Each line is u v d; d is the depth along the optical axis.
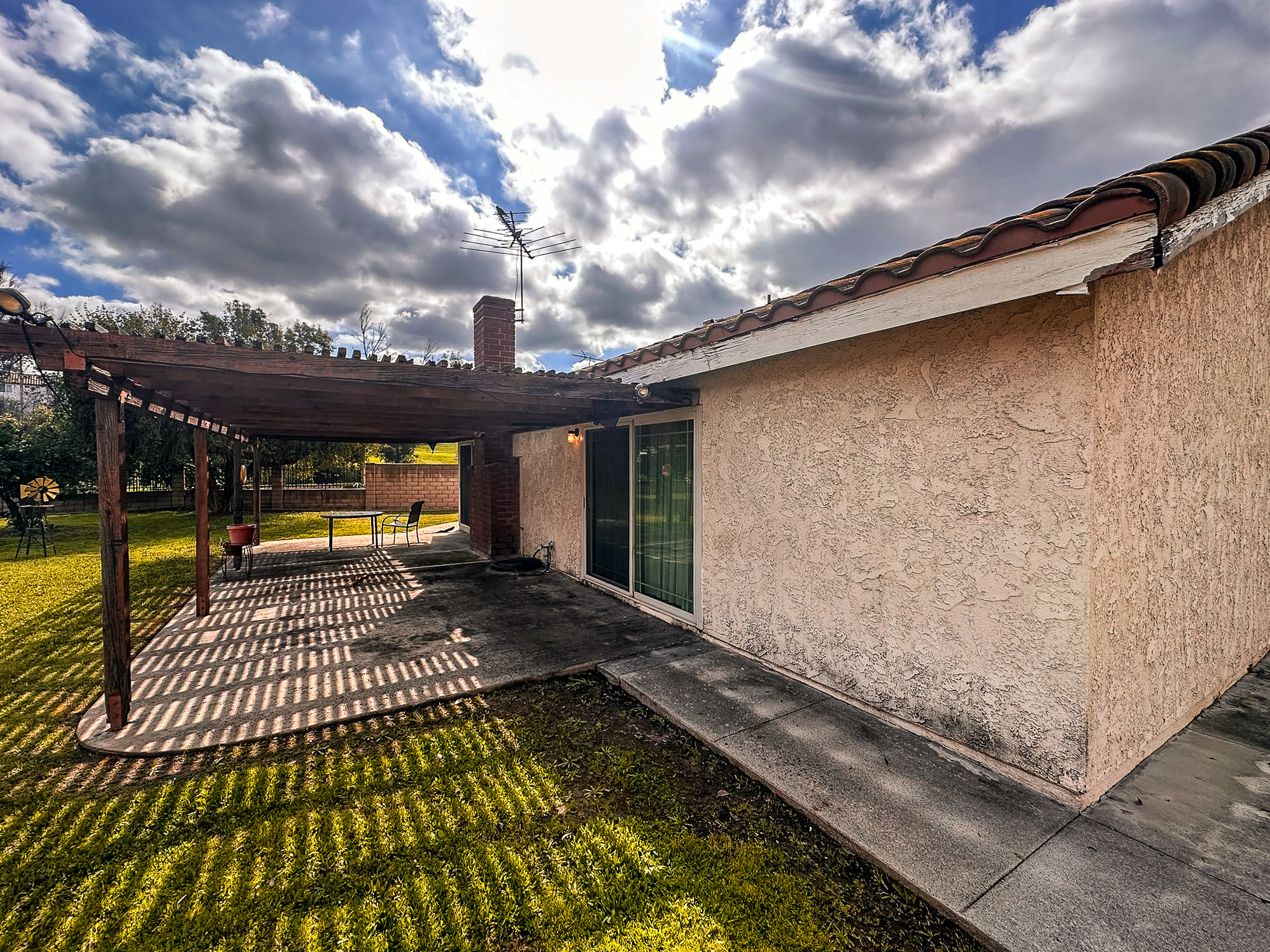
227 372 3.90
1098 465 2.79
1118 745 3.10
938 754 3.45
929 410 3.56
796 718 3.96
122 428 4.05
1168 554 3.46
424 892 2.45
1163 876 2.41
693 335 4.84
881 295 3.28
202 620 6.66
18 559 11.14
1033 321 2.98
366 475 22.47
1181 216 2.17
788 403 4.70
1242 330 4.18
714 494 5.66
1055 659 2.94
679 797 3.17
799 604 4.66
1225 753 3.44
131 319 20.30
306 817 2.96
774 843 2.77
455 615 6.83
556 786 3.28
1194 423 3.63
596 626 6.36
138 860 2.64
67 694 4.58
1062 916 2.20
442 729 4.01
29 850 2.70
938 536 3.53
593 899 2.42
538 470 10.36
